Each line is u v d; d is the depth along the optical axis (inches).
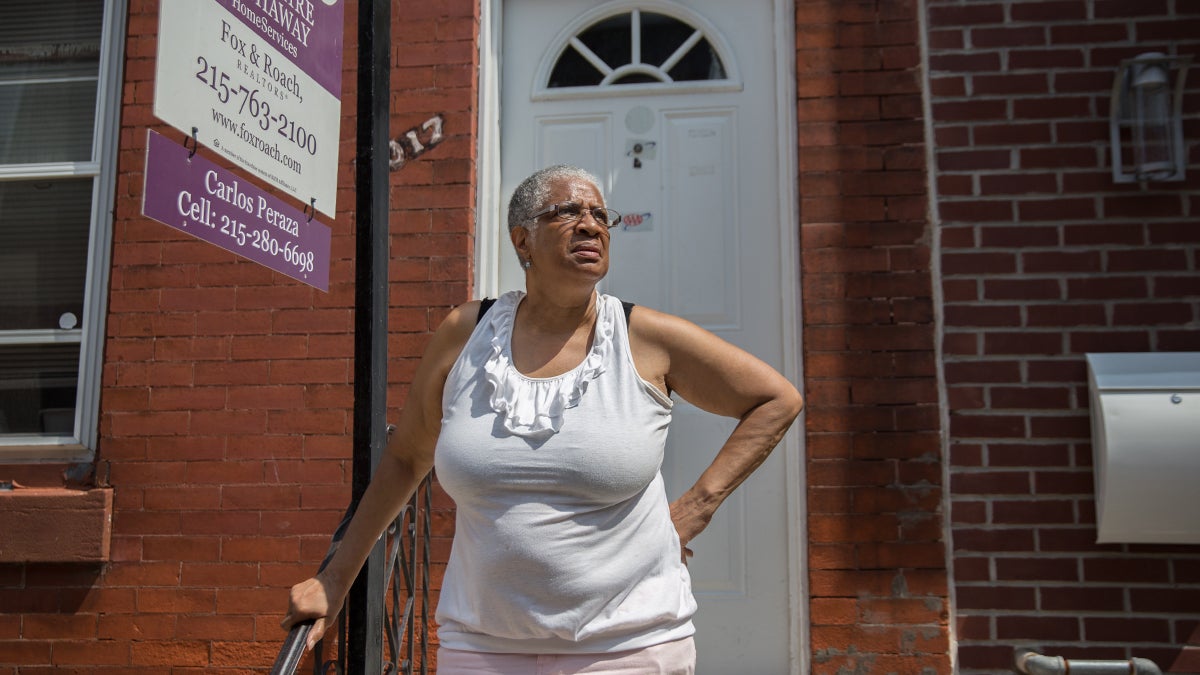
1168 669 129.3
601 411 72.4
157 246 153.8
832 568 135.6
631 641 71.5
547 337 78.2
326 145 104.3
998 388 136.6
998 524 134.0
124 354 151.4
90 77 163.2
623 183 157.2
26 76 164.1
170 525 146.5
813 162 144.9
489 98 154.9
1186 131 138.8
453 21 153.3
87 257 157.3
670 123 158.2
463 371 76.9
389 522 83.1
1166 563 131.4
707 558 146.6
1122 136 138.8
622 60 161.6
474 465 71.8
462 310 82.4
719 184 155.8
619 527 72.1
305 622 77.9
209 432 148.1
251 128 93.5
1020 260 138.9
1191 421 127.6
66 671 144.9
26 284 158.1
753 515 146.9
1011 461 135.1
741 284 152.6
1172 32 141.0
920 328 139.3
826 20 148.0
